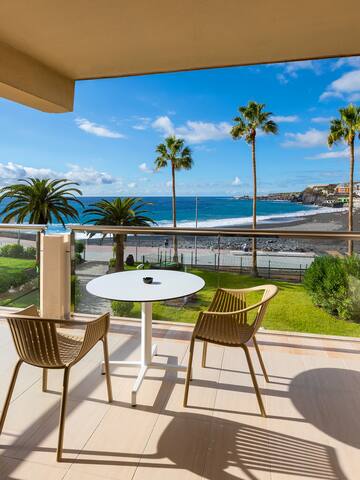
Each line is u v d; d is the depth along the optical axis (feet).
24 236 11.93
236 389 8.09
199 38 8.41
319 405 7.50
